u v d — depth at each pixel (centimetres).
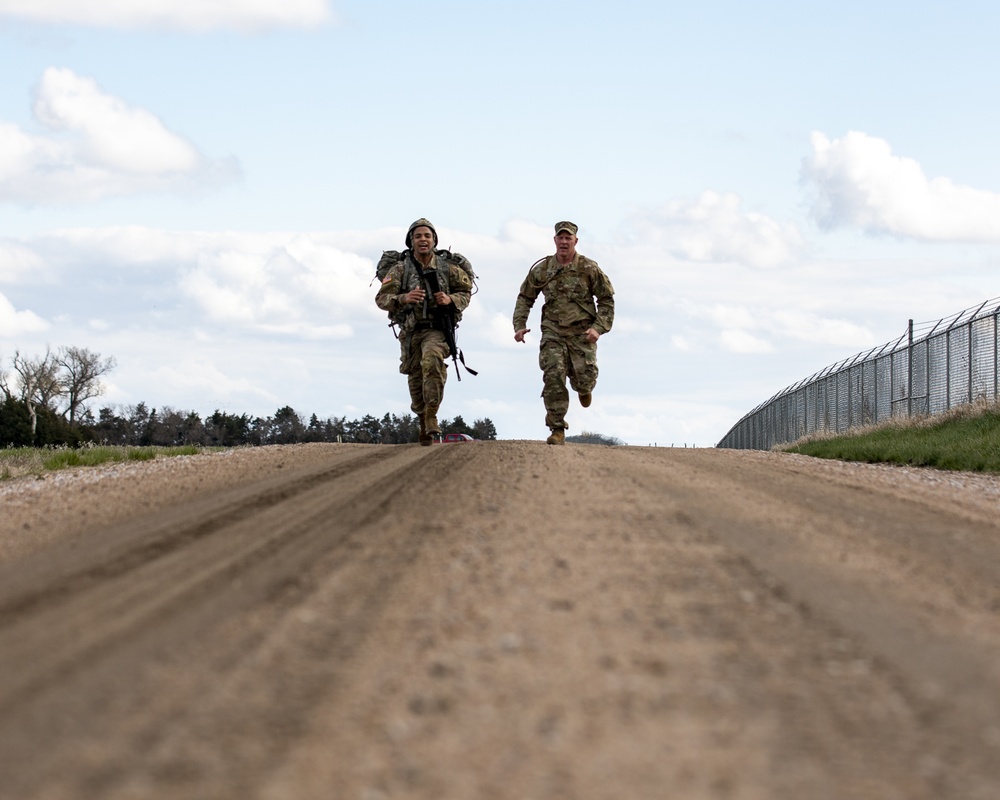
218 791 445
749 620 721
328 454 2039
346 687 575
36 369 14475
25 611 783
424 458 1828
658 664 616
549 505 1197
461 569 862
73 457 2797
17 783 455
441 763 475
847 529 1133
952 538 1132
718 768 475
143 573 902
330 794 442
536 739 503
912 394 4941
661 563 893
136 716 536
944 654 669
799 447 4506
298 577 849
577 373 2350
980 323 4206
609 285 2352
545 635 674
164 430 17350
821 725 531
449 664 614
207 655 641
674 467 1716
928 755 497
